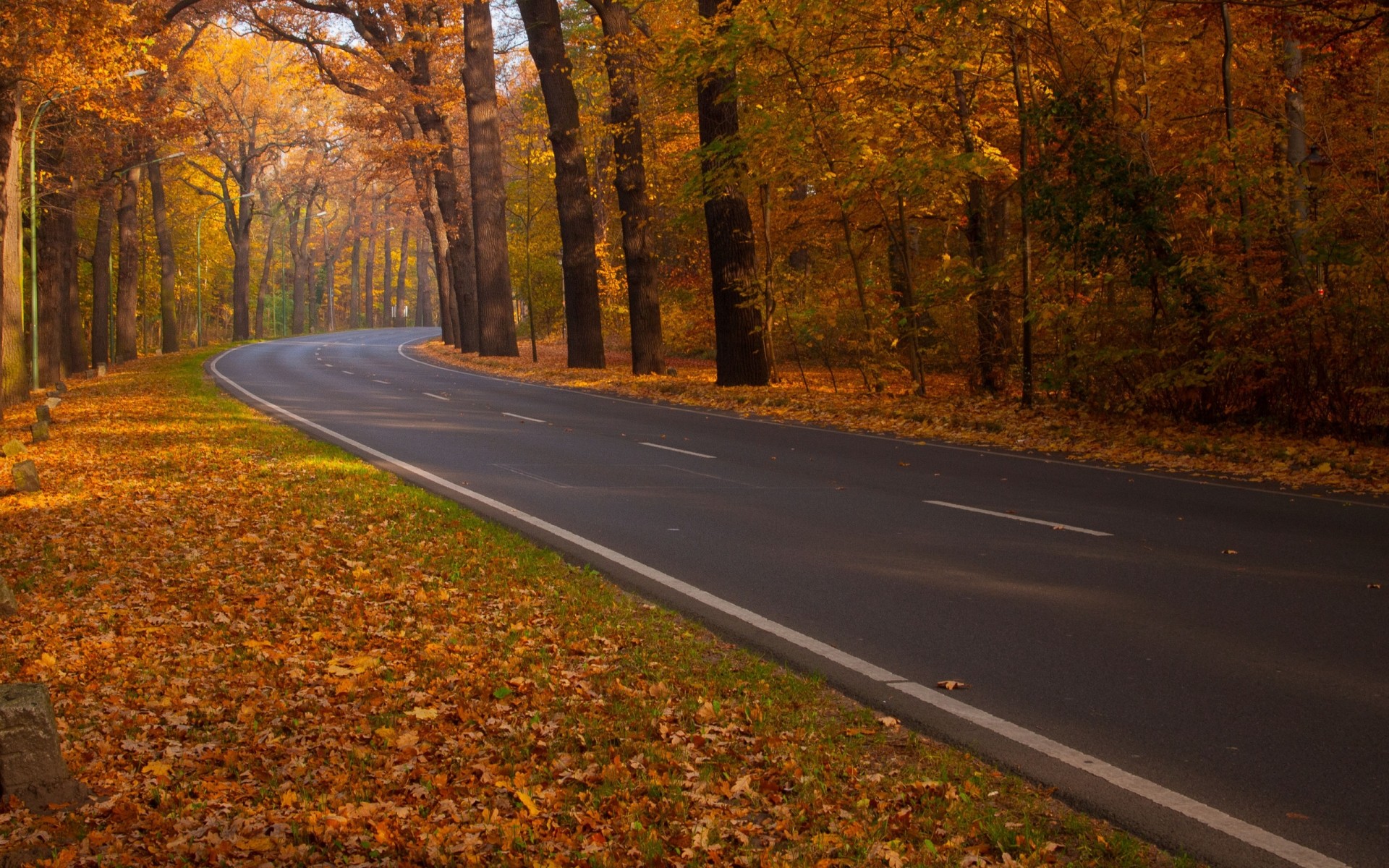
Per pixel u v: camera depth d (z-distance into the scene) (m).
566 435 17.62
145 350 71.12
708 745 4.90
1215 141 17.56
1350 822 4.10
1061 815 4.18
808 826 4.10
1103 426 16.73
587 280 33.75
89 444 16.88
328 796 4.51
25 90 24.77
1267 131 16.55
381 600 7.66
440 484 12.80
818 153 21.97
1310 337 15.06
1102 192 17.05
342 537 9.62
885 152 21.47
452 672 6.05
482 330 43.91
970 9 19.42
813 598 7.51
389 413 21.73
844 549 9.02
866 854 3.82
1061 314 17.69
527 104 41.19
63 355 43.00
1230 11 19.06
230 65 63.47
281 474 13.21
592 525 10.26
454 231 48.50
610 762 4.79
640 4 32.09
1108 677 5.76
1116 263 17.31
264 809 4.39
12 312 24.86
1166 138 21.92
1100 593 7.44
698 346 40.56
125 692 5.95
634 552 9.09
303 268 107.06
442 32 41.62
